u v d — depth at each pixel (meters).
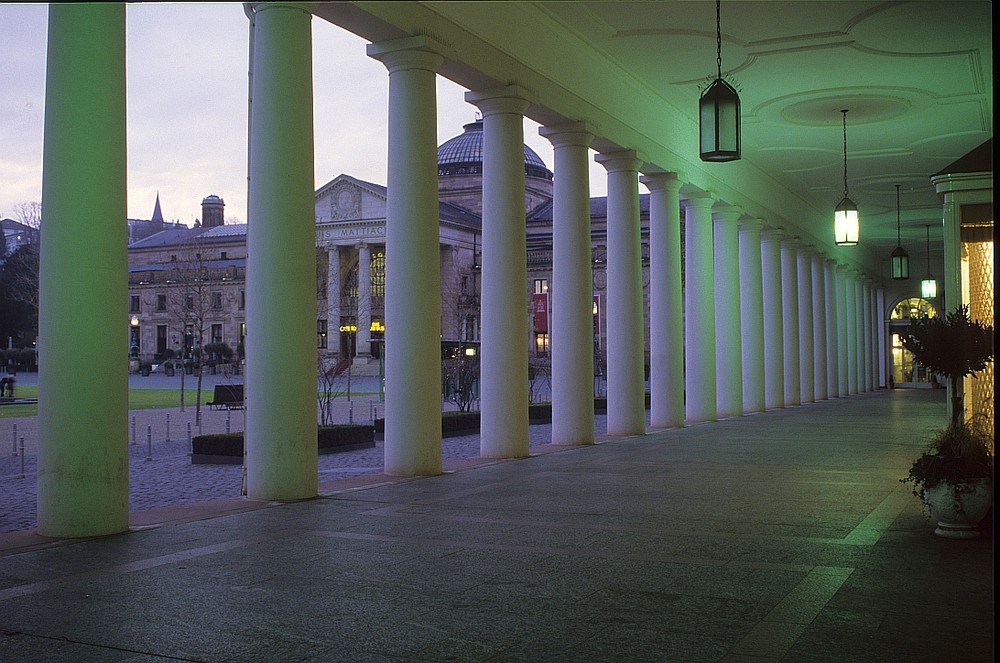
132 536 10.61
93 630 6.90
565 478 15.63
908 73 23.84
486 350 19.25
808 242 42.69
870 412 34.47
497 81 18.30
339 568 8.88
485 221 19.27
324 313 104.81
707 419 29.44
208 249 122.00
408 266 16.27
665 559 9.16
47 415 10.64
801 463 17.48
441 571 8.72
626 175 24.22
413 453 16.17
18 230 86.56
